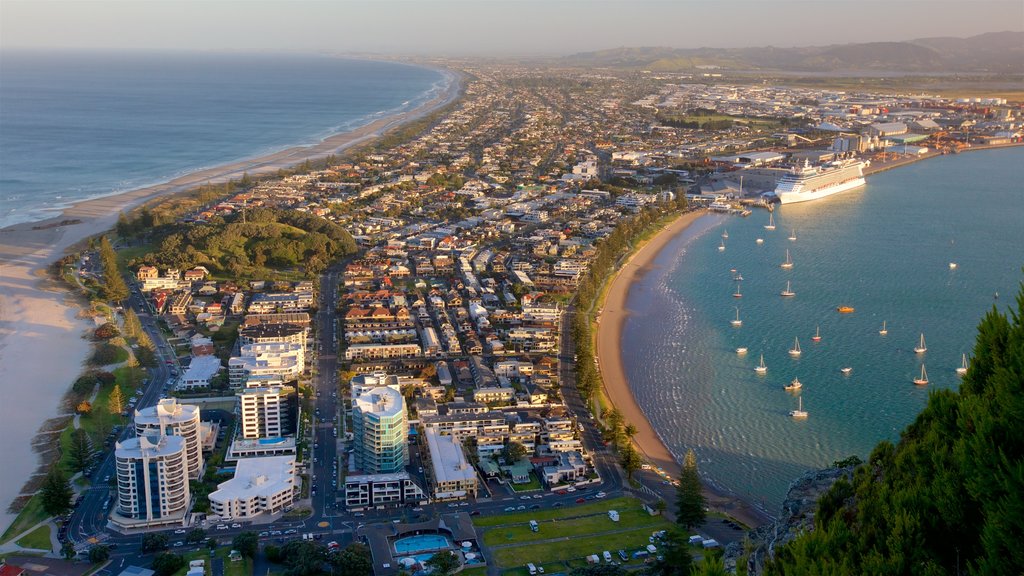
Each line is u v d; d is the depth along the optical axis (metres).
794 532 172.75
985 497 103.94
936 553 108.75
